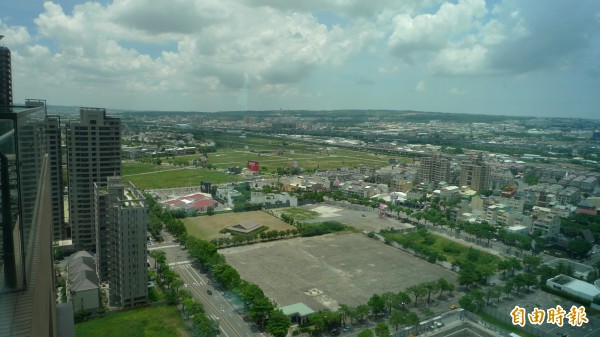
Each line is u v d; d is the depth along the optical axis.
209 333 187.88
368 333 189.88
